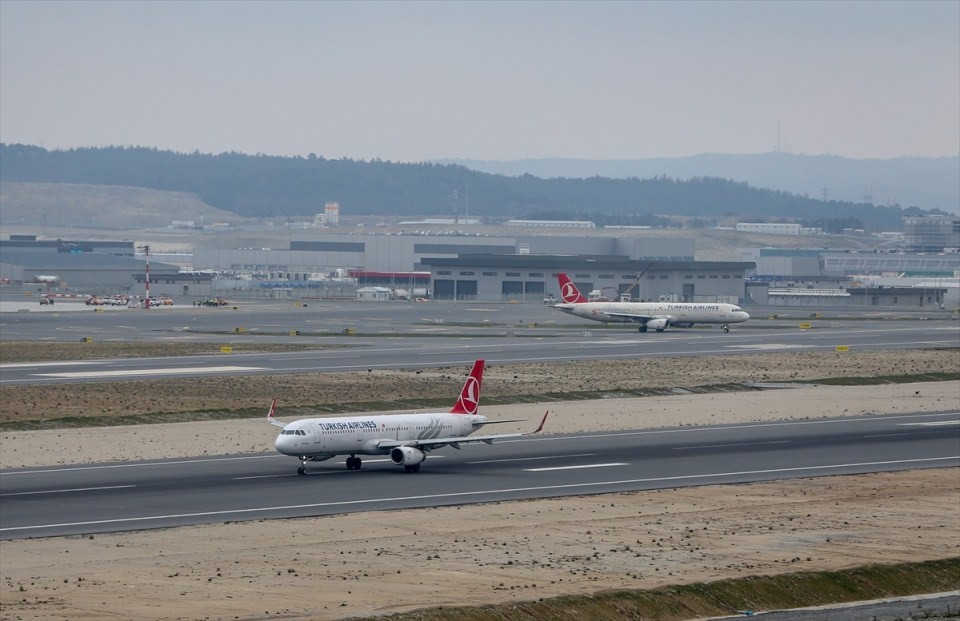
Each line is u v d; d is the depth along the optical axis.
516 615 174.25
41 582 190.38
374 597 181.62
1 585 188.50
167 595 182.50
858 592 195.75
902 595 196.38
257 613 172.50
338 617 170.00
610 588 188.38
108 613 172.62
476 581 191.88
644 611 180.25
